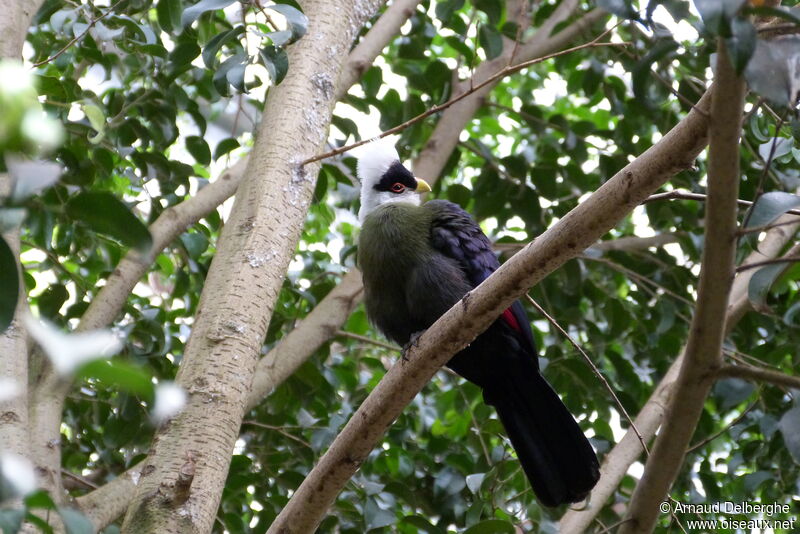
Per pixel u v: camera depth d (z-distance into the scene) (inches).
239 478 198.8
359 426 135.1
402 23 213.9
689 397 126.3
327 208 267.0
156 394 58.3
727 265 113.2
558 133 282.2
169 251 231.5
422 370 132.6
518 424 169.8
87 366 54.8
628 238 245.1
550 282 238.1
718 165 106.2
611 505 218.7
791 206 111.8
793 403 131.6
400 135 243.9
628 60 227.5
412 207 185.9
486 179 247.6
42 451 144.9
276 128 160.2
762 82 93.6
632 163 116.6
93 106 144.0
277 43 131.3
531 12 264.8
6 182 110.9
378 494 190.7
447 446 222.8
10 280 72.6
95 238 195.2
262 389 195.9
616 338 231.0
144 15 213.0
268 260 146.1
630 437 199.5
